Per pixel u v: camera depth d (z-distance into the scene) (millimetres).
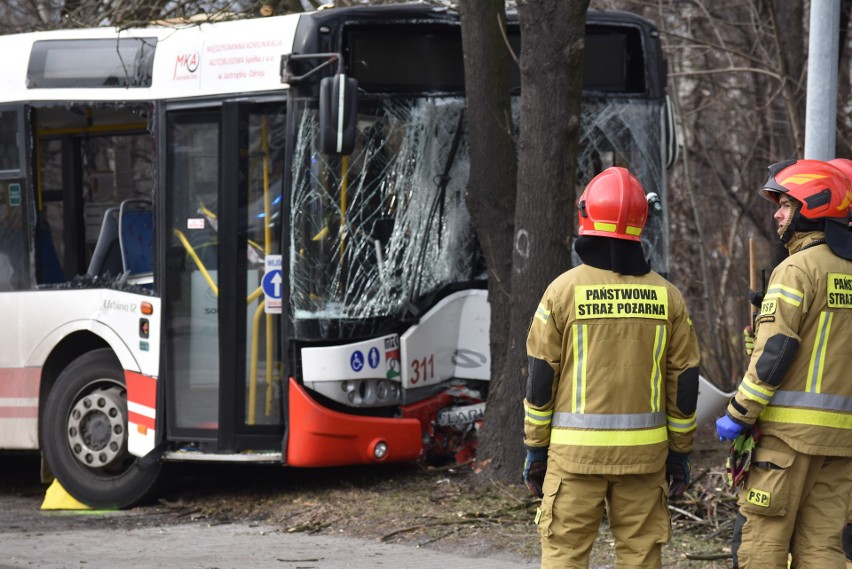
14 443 18656
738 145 31172
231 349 16781
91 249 19344
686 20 30516
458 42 17547
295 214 16438
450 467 17797
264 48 16641
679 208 31156
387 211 17031
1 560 13844
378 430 16734
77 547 14695
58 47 18234
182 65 17266
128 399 17500
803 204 10102
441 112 17438
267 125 16688
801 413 9914
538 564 13312
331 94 15344
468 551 13961
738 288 29797
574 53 15609
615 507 9812
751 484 10117
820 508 10141
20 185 18578
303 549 14297
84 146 19344
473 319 17859
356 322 16688
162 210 17281
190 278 17109
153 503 18016
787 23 26344
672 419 9820
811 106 14141
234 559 13781
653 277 9781
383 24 16812
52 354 18562
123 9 20922
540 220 15945
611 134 18031
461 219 17828
